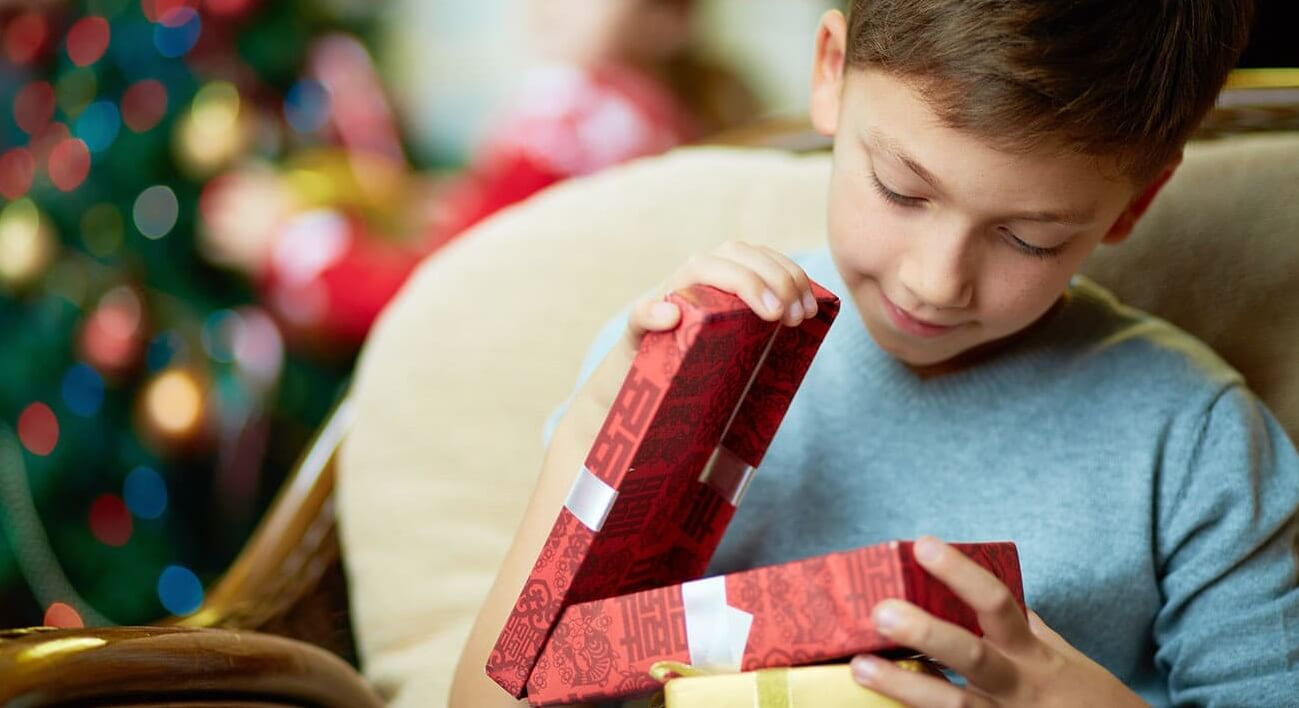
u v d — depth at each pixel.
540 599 0.70
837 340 0.95
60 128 1.90
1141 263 1.02
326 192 1.99
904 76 0.73
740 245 0.74
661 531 0.77
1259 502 0.87
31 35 1.93
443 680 1.02
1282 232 1.01
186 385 1.82
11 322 1.90
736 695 0.62
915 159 0.73
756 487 0.93
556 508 0.82
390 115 2.60
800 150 1.24
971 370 0.92
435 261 1.19
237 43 1.92
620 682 0.67
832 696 0.61
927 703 0.59
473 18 2.92
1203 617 0.86
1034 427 0.91
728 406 0.74
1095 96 0.71
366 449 1.11
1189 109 0.78
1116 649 0.88
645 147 2.41
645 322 0.67
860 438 0.92
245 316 1.90
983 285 0.76
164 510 1.88
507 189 2.30
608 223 1.15
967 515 0.90
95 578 1.88
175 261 1.87
